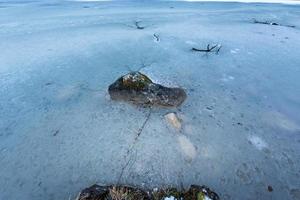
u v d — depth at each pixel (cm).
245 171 136
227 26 530
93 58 304
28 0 1151
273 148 153
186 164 139
